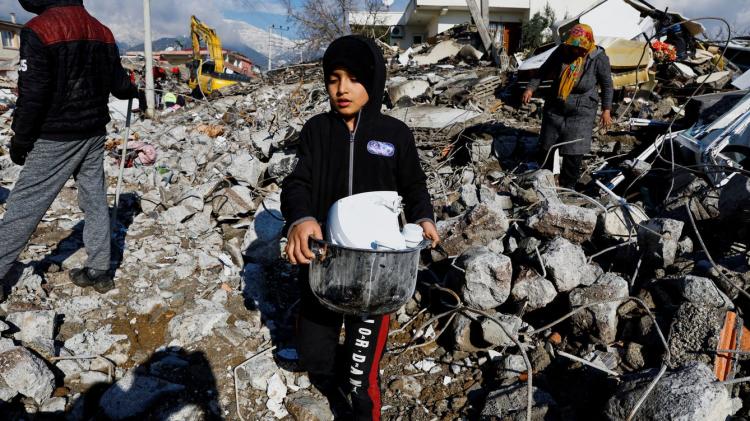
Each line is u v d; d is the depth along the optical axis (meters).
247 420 2.49
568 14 23.25
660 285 2.85
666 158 5.12
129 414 2.42
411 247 1.87
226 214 4.52
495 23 24.02
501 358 2.79
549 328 2.96
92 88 2.89
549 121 5.09
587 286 2.95
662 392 2.07
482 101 8.40
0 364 2.34
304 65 14.05
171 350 2.85
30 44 2.58
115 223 3.97
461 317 2.95
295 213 1.97
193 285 3.45
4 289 3.12
